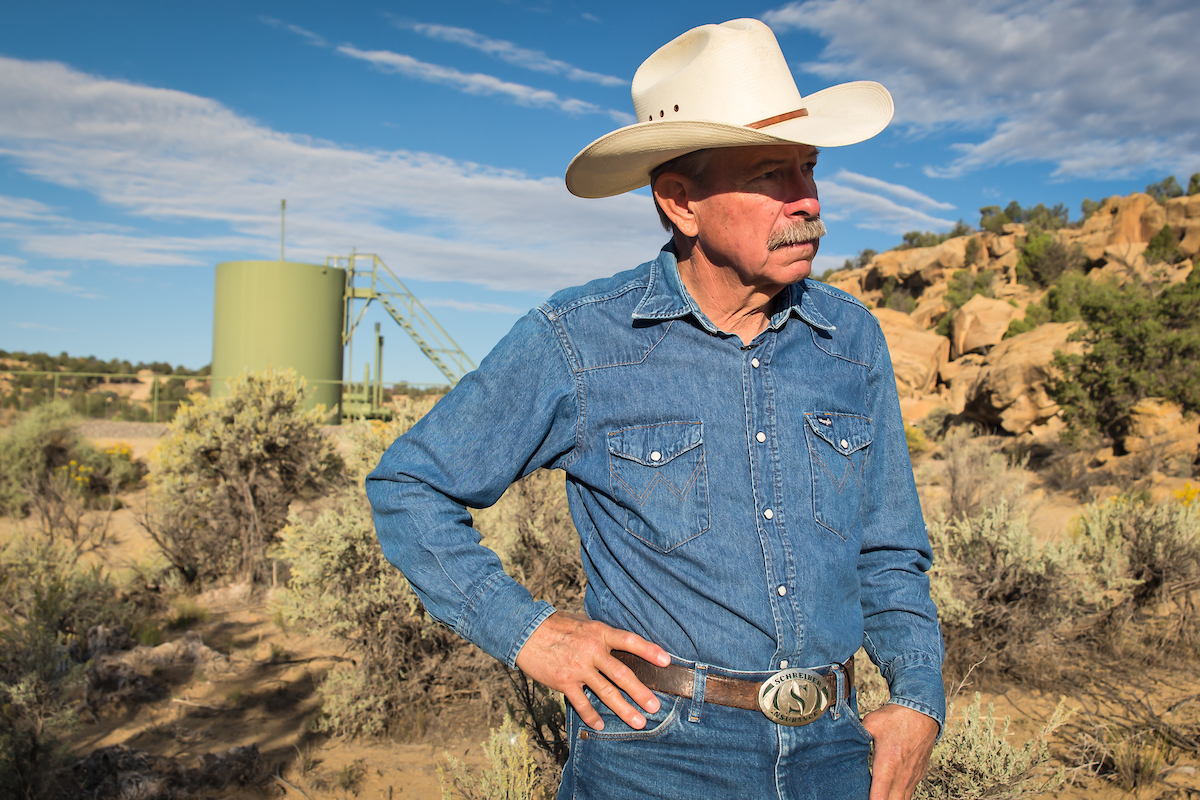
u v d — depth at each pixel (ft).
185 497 26.12
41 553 19.53
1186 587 19.51
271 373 29.43
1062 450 54.24
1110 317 55.83
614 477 4.62
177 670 18.04
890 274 224.94
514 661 4.36
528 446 4.79
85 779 12.39
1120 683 16.06
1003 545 17.65
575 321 4.82
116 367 173.78
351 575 15.72
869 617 5.31
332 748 14.26
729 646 4.31
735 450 4.55
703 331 4.71
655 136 4.49
